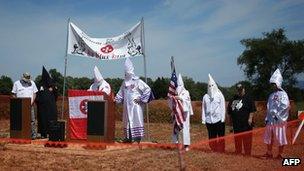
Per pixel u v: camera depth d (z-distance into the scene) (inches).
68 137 555.8
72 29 635.5
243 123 523.2
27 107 576.1
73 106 557.0
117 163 442.6
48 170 413.4
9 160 453.4
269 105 526.3
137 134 587.8
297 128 542.0
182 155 467.8
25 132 573.3
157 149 522.9
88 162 448.8
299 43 2009.1
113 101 556.7
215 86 566.3
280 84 524.4
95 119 526.0
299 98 2018.9
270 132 507.8
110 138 546.0
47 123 636.1
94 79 619.5
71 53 636.1
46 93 639.1
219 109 560.4
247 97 531.2
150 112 1187.9
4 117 1139.3
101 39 633.0
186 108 550.3
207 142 510.3
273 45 1998.0
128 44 629.9
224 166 423.2
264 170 409.4
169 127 1003.9
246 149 505.7
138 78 594.9
